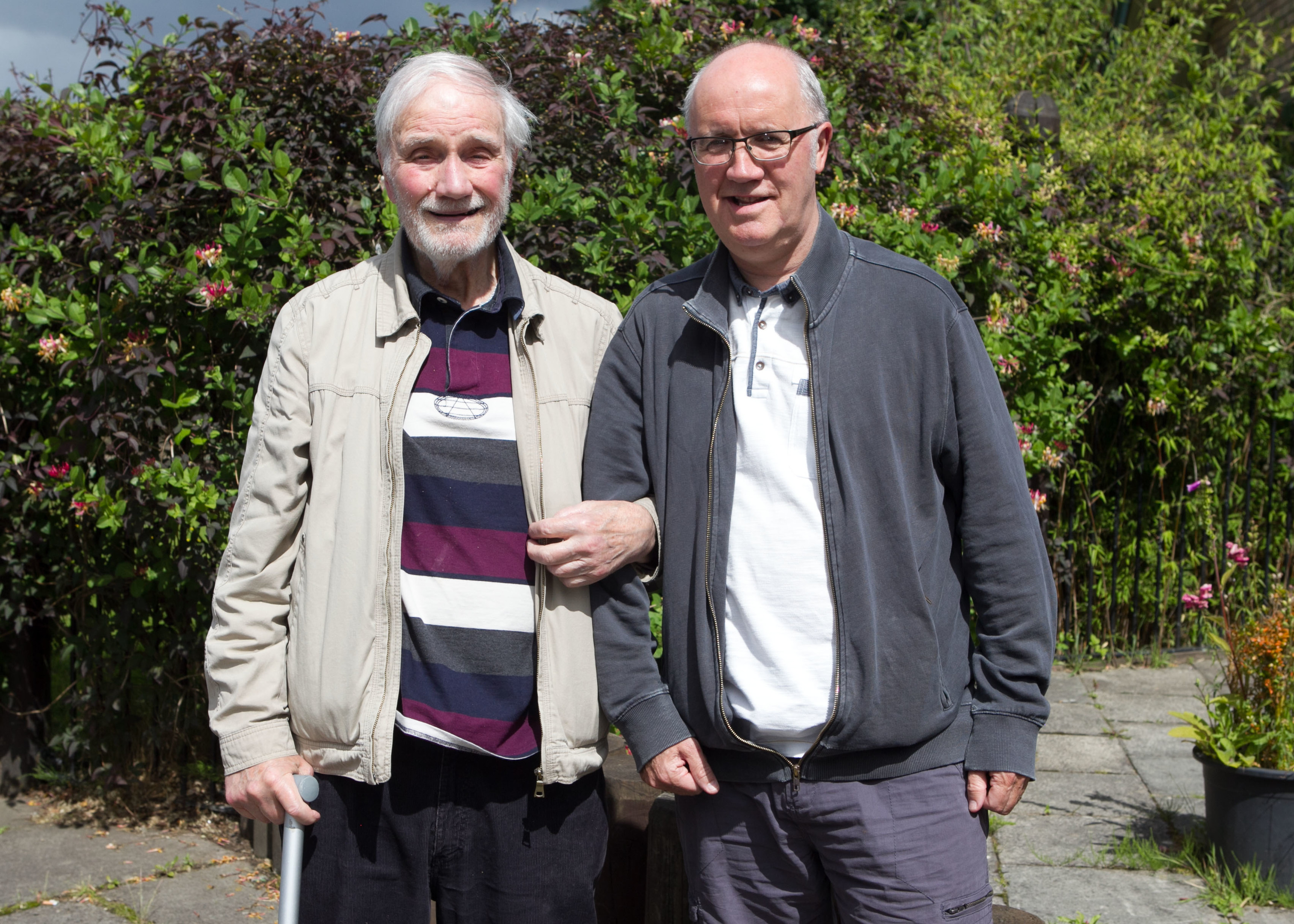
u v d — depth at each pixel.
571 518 1.68
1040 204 3.95
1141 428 5.06
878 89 3.85
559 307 1.89
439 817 1.74
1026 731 1.61
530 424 1.79
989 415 1.64
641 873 2.34
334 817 1.74
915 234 3.29
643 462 1.81
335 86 3.25
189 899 3.09
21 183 3.50
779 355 1.69
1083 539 5.14
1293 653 2.98
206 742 3.70
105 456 3.38
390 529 1.72
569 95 3.34
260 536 1.72
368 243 3.24
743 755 1.68
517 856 1.76
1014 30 6.60
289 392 1.75
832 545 1.61
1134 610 5.12
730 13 3.86
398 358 1.77
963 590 1.71
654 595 2.91
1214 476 5.21
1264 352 4.84
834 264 1.69
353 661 1.68
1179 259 4.52
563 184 3.09
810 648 1.63
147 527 3.34
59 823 3.66
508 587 1.75
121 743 3.75
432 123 1.72
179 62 3.36
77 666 3.73
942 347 1.63
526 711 1.75
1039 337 3.69
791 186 1.66
